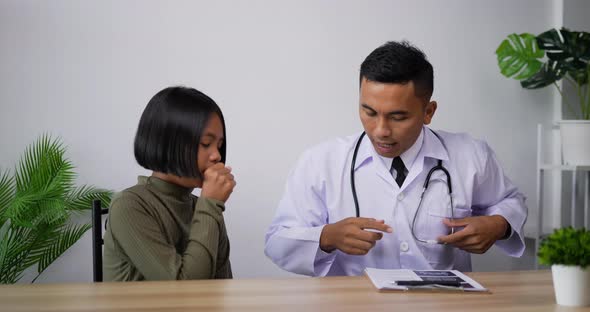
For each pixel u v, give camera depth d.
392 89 1.49
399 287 1.21
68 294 1.14
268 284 1.27
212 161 1.45
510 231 1.68
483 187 1.81
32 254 2.63
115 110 2.80
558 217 3.39
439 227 1.73
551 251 1.10
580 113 3.38
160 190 1.45
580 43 2.95
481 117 3.26
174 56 2.86
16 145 2.71
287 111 2.99
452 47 3.21
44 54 2.74
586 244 1.08
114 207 1.39
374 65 1.50
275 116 2.98
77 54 2.77
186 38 2.87
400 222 1.71
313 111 3.03
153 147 1.42
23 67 2.72
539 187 3.17
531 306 1.09
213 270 1.41
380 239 1.66
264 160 2.97
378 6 3.10
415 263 1.70
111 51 2.80
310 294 1.17
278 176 2.98
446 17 3.20
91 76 2.78
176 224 1.46
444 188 1.74
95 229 1.50
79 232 2.67
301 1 3.00
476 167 1.78
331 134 3.05
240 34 2.93
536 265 3.16
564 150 3.08
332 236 1.57
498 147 3.30
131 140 2.82
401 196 1.72
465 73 3.23
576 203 3.37
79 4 2.76
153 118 1.42
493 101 3.29
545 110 3.38
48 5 2.74
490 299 1.15
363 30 3.08
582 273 1.08
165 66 2.85
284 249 1.66
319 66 3.03
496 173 1.83
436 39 3.19
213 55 2.90
